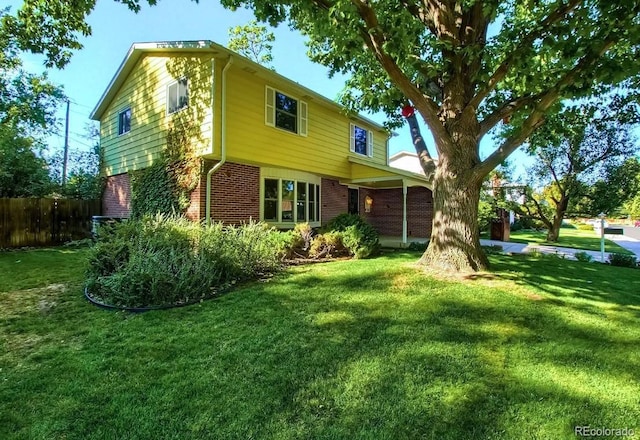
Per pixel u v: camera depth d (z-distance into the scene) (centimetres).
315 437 205
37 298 501
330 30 507
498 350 313
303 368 285
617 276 662
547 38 467
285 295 493
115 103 1255
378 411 228
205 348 324
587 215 1548
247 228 705
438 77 661
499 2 486
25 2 794
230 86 895
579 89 480
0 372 284
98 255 535
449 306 430
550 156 1505
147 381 268
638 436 204
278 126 1047
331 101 1195
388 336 345
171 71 980
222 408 233
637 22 450
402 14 520
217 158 901
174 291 462
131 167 1149
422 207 1605
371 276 594
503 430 209
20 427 217
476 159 621
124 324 391
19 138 1286
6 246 1059
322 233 951
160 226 611
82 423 220
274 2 527
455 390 250
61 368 289
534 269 682
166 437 207
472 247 618
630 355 305
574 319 391
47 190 1304
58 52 925
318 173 1233
